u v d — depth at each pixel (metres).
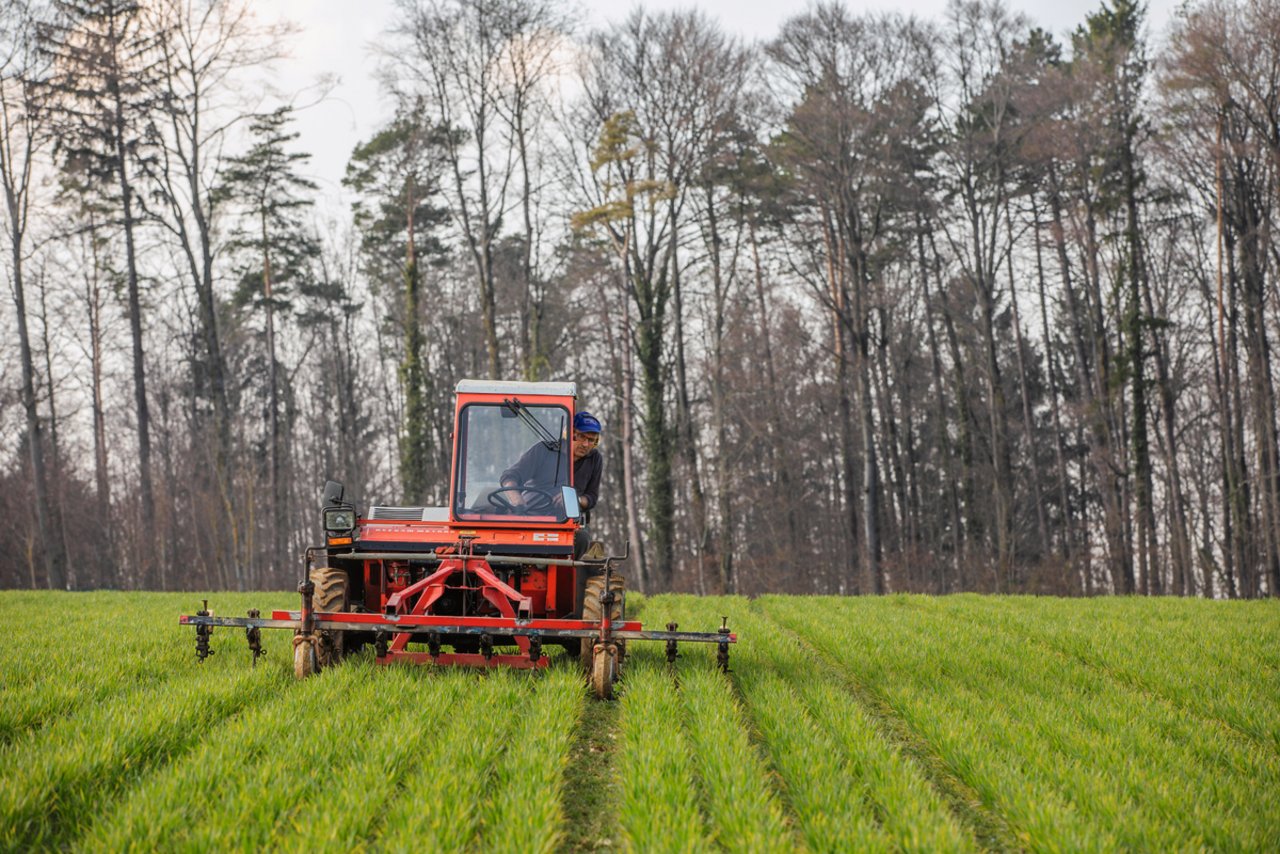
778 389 66.88
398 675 14.66
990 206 61.47
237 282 71.69
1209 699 15.45
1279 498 54.00
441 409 82.25
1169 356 64.50
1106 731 13.23
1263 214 53.06
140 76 51.81
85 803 9.18
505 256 79.19
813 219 62.12
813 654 21.16
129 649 18.44
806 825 9.20
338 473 85.00
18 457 74.75
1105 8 61.03
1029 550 72.38
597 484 17.25
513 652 18.05
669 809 9.29
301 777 9.83
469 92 53.53
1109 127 53.91
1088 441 73.62
